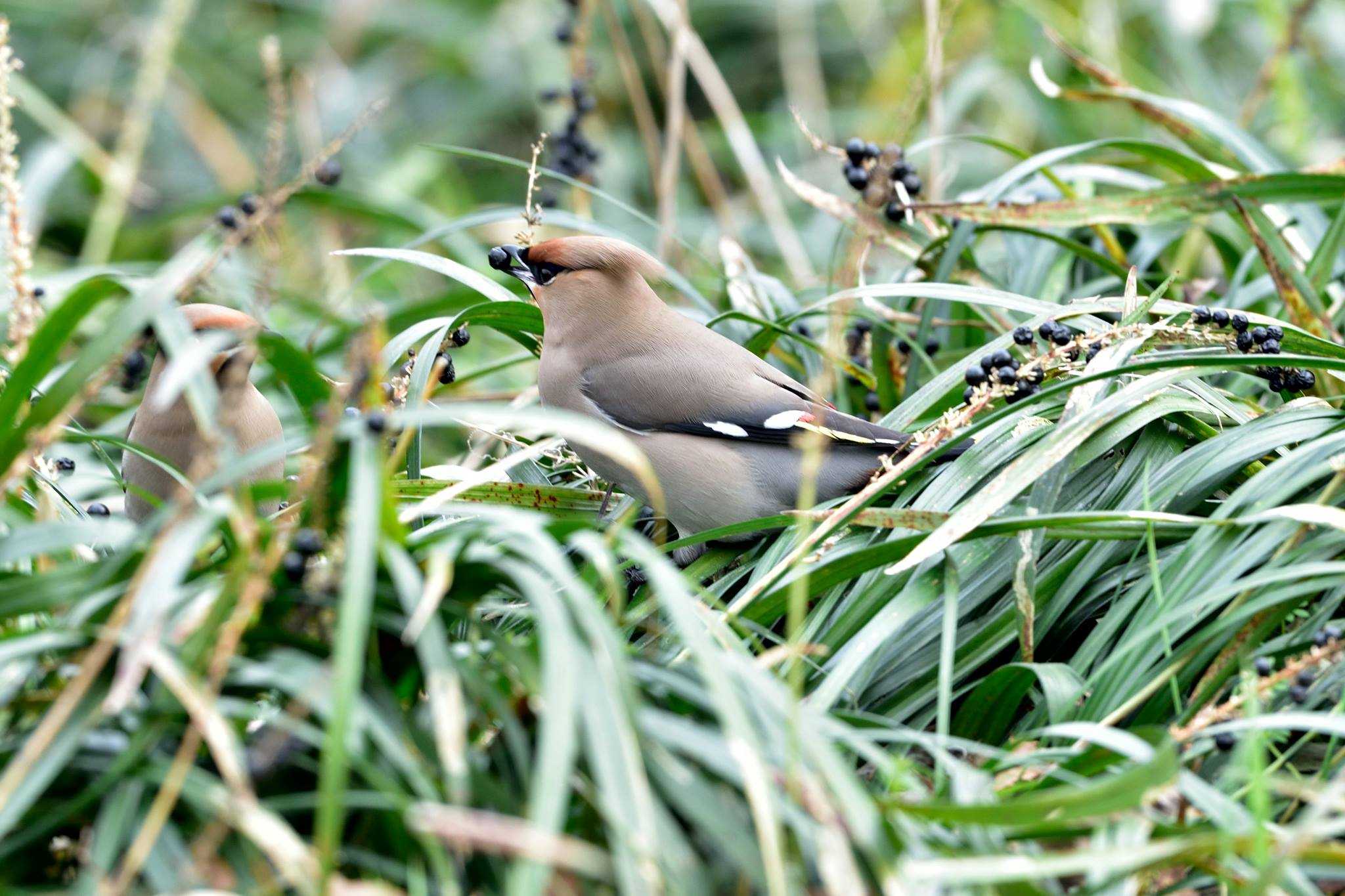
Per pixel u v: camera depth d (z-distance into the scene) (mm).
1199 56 16188
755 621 7645
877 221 10172
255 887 5570
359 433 5914
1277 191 9766
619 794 5328
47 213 16406
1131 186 11648
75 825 5895
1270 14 14797
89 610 6039
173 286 6484
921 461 7715
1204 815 6281
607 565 6055
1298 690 6848
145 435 8805
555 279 9648
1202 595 7152
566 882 5844
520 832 5035
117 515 9703
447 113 18406
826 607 7758
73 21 18125
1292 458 7734
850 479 8898
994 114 17250
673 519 9375
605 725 5480
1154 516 7363
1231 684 7125
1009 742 6879
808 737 5586
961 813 5707
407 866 5758
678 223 16438
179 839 5668
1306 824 5453
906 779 5926
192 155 17672
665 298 13195
